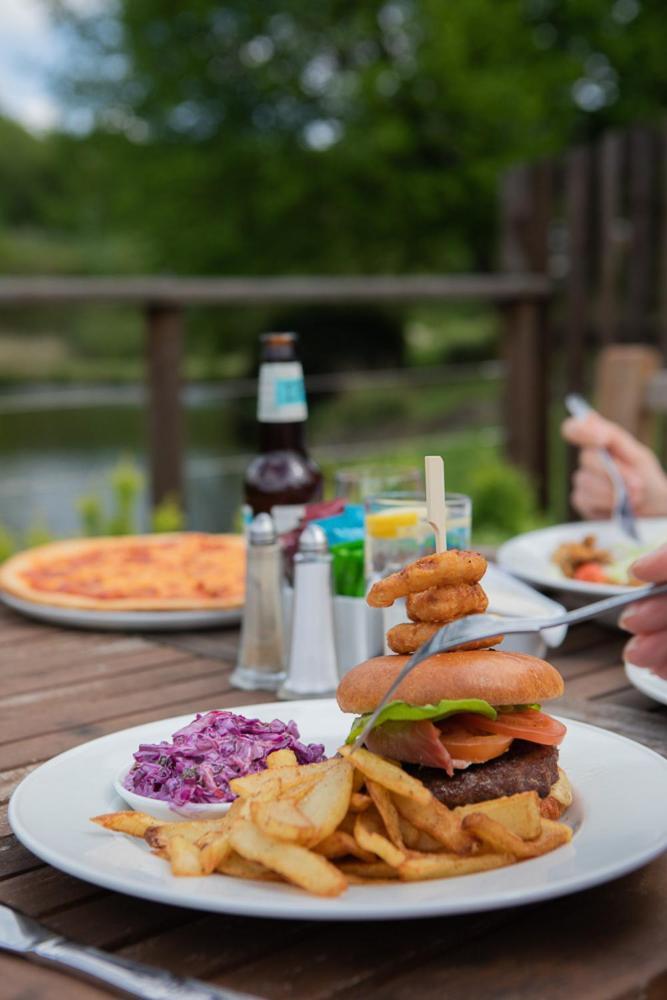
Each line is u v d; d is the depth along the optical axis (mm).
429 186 13219
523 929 645
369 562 1239
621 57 13070
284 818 629
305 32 14109
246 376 14641
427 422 9188
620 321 4398
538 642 1233
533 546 1697
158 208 14453
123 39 14891
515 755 730
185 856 651
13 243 15828
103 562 1749
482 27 13430
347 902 599
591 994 574
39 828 723
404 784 655
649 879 708
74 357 14250
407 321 14312
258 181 14141
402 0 14016
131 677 1269
